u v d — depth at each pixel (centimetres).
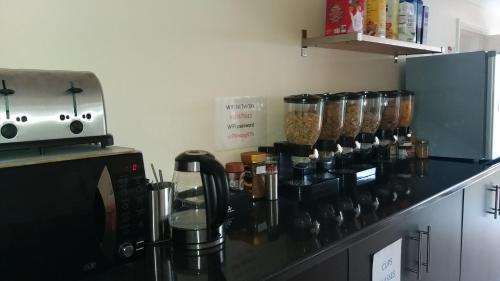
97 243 88
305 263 98
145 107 133
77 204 85
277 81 181
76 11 116
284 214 134
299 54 191
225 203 101
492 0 351
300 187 157
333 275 107
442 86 238
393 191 159
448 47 327
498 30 423
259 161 155
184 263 96
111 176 90
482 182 199
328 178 167
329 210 137
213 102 154
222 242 109
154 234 107
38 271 80
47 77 90
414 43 214
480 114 224
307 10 192
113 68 125
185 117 145
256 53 170
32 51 108
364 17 185
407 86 253
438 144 242
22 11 106
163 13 136
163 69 137
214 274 89
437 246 158
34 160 81
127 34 127
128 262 96
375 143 214
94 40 120
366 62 239
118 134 127
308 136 165
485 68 220
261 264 94
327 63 209
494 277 228
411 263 142
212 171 100
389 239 129
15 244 77
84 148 96
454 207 170
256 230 119
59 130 89
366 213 131
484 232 205
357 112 189
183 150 145
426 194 152
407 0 218
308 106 165
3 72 85
